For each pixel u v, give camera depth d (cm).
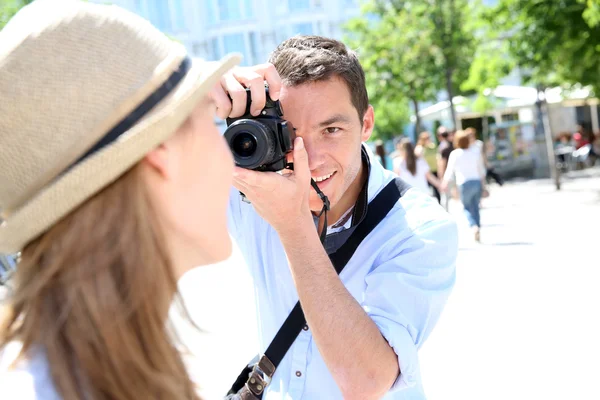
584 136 2920
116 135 108
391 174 232
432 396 468
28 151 107
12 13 1188
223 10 3225
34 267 109
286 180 187
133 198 111
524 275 814
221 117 195
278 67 215
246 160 188
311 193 215
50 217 107
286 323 218
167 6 3136
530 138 2723
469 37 2233
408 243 212
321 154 212
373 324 190
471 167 1134
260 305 230
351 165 216
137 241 110
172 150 117
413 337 200
